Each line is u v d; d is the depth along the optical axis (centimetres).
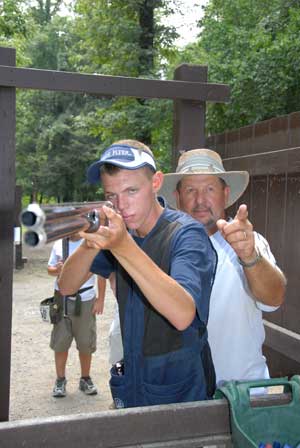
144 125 1038
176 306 146
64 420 143
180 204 254
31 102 2667
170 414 153
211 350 219
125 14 1141
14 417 423
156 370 179
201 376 184
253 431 162
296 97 839
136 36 1120
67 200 2759
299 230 399
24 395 473
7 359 354
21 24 1400
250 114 852
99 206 131
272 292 196
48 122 2648
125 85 372
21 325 730
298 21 828
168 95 381
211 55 931
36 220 88
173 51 1152
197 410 156
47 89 356
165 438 152
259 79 818
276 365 431
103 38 1156
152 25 1134
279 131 425
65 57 2953
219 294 219
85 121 1173
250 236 176
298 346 388
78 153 2570
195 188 245
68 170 2622
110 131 1120
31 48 2986
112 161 156
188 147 393
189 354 179
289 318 411
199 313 163
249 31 916
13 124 355
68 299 458
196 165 244
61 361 469
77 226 110
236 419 156
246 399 161
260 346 228
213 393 194
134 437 149
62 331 463
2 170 353
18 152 2688
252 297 221
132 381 185
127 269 143
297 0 866
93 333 471
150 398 180
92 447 145
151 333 178
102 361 573
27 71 350
